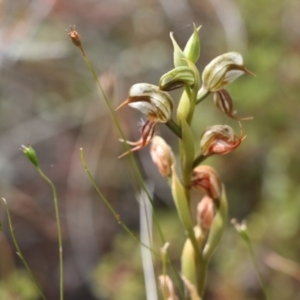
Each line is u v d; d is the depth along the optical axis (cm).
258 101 69
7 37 64
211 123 72
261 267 66
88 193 76
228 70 37
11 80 75
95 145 74
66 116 78
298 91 71
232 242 70
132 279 66
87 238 75
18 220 73
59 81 77
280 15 75
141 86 37
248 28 76
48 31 75
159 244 59
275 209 68
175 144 80
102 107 72
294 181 69
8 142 77
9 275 58
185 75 37
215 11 82
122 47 83
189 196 39
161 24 85
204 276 40
